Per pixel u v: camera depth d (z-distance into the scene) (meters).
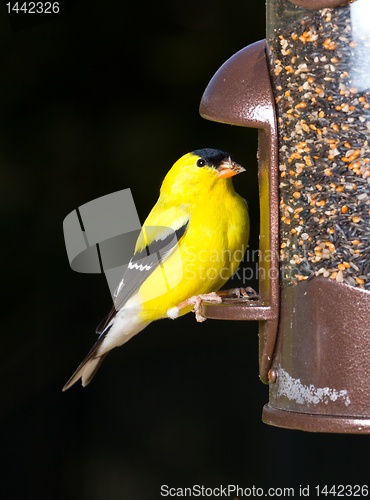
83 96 11.59
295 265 5.60
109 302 10.98
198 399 10.55
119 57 11.73
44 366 10.66
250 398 10.55
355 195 5.47
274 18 5.97
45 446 10.21
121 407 10.50
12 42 11.48
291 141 5.74
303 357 5.47
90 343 10.80
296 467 9.38
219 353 11.13
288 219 5.72
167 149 11.58
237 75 5.91
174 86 11.75
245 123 5.72
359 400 5.19
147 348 11.23
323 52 5.62
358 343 5.23
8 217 11.01
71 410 10.47
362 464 9.07
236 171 7.05
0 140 11.23
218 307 5.80
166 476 9.80
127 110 11.66
